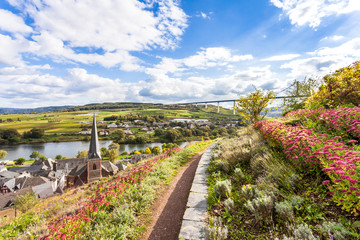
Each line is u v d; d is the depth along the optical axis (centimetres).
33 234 586
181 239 325
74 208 759
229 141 1149
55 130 19750
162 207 536
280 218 306
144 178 749
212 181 583
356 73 786
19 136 16938
